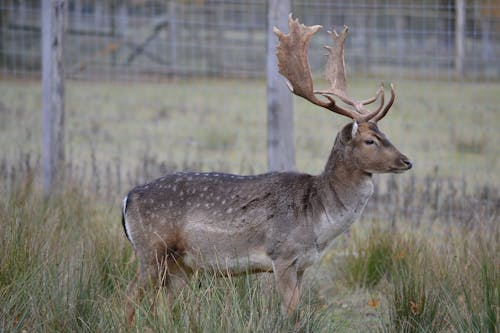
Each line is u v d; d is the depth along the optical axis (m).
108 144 41.84
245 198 18.44
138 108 54.75
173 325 16.09
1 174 28.84
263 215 18.23
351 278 22.91
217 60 73.50
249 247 18.39
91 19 73.69
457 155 38.78
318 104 18.98
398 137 43.69
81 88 61.69
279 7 26.22
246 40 74.62
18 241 19.14
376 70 67.56
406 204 28.36
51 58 28.59
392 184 29.45
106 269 20.25
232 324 16.03
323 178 18.42
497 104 50.31
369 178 18.42
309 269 23.23
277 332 16.44
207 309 16.36
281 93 26.50
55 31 28.58
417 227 25.92
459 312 17.92
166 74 65.12
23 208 21.55
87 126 47.03
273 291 18.09
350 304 21.64
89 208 25.19
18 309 17.23
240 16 75.81
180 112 54.12
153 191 18.97
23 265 18.61
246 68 72.50
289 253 18.09
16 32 65.88
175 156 39.47
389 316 18.69
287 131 26.67
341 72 20.41
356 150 18.03
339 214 18.28
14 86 60.38
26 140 38.41
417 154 39.38
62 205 24.56
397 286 20.08
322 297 21.52
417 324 18.03
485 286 18.11
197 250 18.61
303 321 17.12
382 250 23.08
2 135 40.84
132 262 20.36
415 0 67.94
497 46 60.91
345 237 25.55
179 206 18.69
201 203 18.59
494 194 28.62
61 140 28.80
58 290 17.33
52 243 20.75
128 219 19.09
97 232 22.23
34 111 47.34
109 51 72.25
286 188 18.42
